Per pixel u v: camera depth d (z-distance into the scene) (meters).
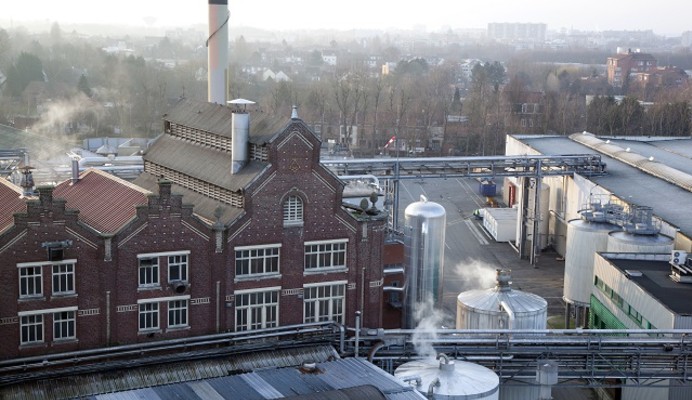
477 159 128.12
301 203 70.94
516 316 75.00
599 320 99.50
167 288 66.88
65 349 63.88
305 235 71.31
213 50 103.50
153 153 82.06
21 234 61.53
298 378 63.59
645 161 139.25
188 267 67.38
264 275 70.31
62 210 62.47
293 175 70.12
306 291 72.12
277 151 69.25
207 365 65.62
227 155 74.00
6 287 61.56
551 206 143.38
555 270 133.00
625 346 72.19
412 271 81.06
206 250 67.88
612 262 97.00
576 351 71.31
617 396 87.06
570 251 106.44
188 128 79.75
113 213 68.62
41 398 59.72
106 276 64.44
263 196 69.38
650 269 94.38
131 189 71.44
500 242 148.62
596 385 71.56
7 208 68.62
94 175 78.12
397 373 66.25
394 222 123.00
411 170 124.25
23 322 62.59
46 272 62.75
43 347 63.19
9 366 61.31
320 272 72.25
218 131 74.62
